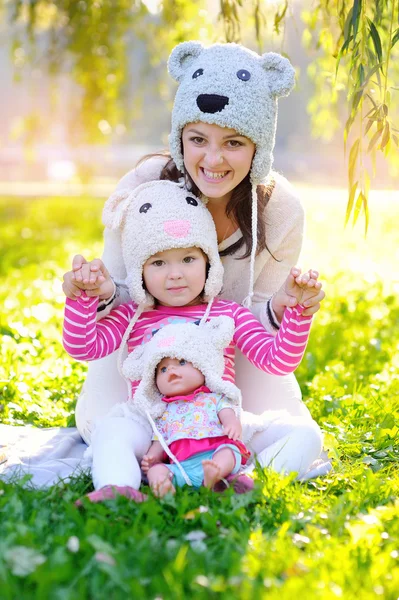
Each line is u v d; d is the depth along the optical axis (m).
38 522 2.58
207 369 3.18
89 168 11.49
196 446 3.07
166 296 3.32
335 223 13.55
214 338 3.26
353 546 2.54
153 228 3.27
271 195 3.62
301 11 5.45
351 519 2.80
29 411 4.21
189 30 6.84
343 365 5.29
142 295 3.35
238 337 3.41
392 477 3.40
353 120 3.66
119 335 3.40
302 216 3.67
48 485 3.13
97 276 3.12
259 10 4.97
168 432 3.14
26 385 4.39
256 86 3.30
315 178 26.66
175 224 3.26
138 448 3.14
